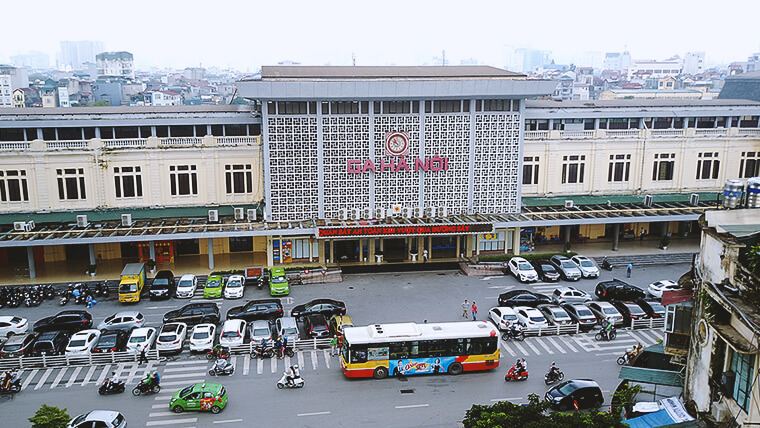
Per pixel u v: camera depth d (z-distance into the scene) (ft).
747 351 68.74
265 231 205.26
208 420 121.39
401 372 140.05
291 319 161.89
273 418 122.42
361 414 124.06
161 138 214.48
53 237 195.42
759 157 253.65
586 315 167.02
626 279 210.79
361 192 217.15
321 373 142.51
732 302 73.77
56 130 212.23
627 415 98.94
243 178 222.48
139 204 216.95
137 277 187.42
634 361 127.13
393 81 205.05
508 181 225.35
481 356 142.20
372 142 213.25
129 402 128.16
